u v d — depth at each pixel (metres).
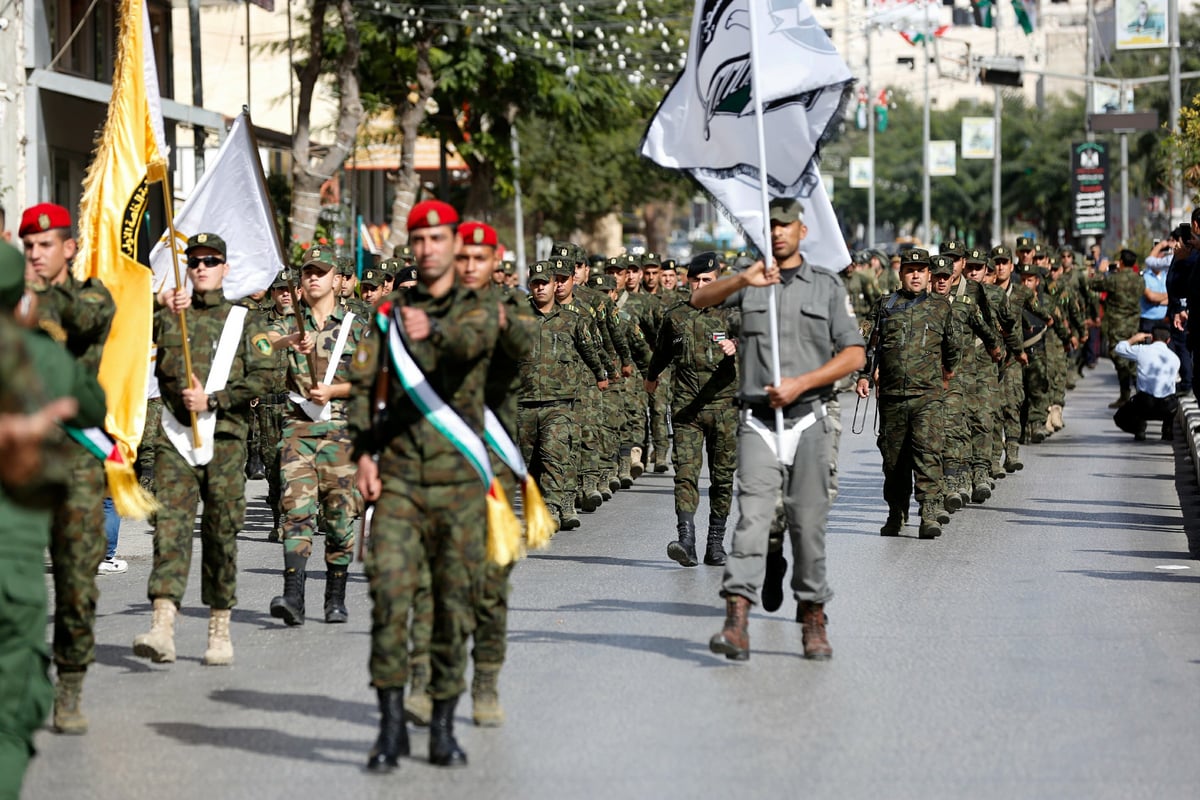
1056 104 138.00
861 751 11.05
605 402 26.39
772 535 14.70
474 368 10.93
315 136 70.81
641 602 16.67
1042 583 17.62
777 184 16.27
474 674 11.80
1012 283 31.22
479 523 10.83
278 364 15.79
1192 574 18.19
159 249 18.36
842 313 13.83
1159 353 33.81
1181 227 28.33
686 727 11.70
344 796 10.14
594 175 79.62
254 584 18.31
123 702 12.69
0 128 37.22
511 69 52.03
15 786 9.23
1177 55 57.53
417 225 10.80
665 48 52.31
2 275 9.04
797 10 16.23
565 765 10.77
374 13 45.44
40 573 9.55
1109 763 10.77
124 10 15.55
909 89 156.75
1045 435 33.88
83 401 10.75
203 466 13.90
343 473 15.95
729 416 19.02
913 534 21.44
